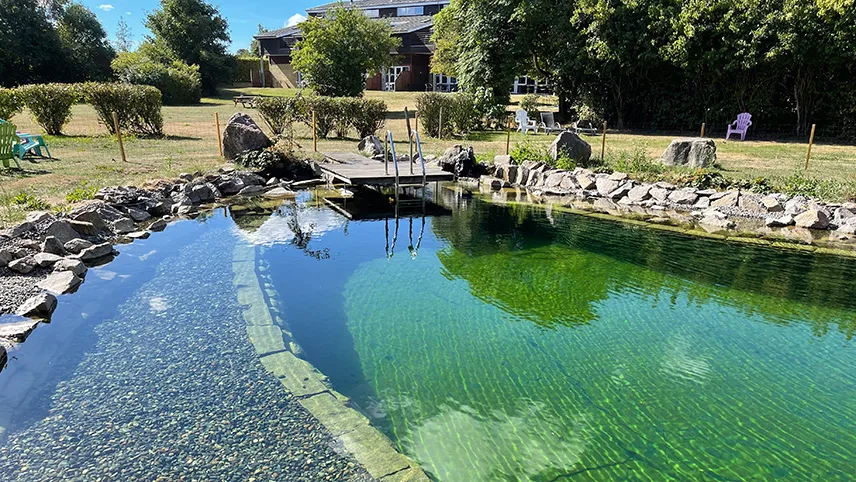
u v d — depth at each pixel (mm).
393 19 43219
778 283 5293
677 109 17750
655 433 3037
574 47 17734
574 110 19672
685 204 8242
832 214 7246
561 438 2979
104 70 37500
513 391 3438
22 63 31406
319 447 2715
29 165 8992
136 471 2502
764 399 3385
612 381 3576
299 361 3586
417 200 8898
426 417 3143
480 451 2852
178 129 15703
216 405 3039
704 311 4684
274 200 8539
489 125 18078
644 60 16578
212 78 35656
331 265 5668
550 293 5066
